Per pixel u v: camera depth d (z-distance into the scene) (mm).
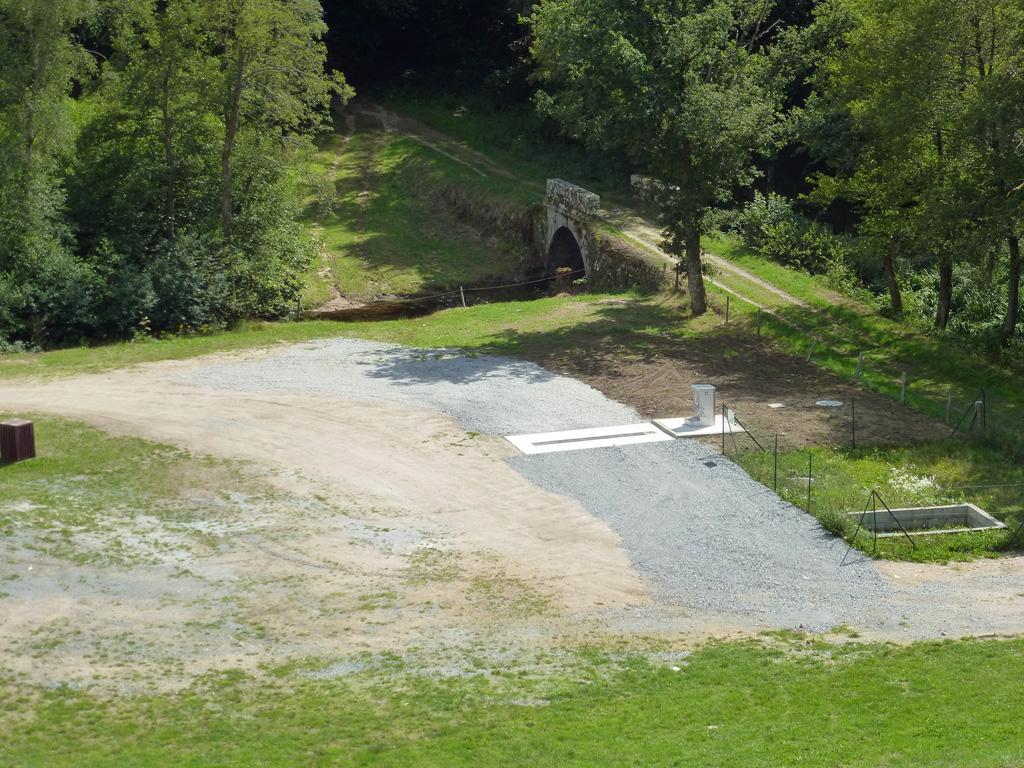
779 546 25391
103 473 29656
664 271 50375
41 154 48469
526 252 64062
